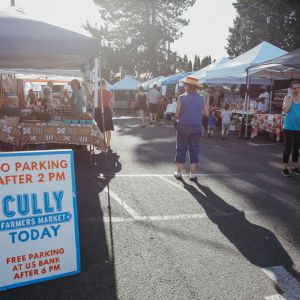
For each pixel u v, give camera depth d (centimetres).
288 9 3969
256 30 4262
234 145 1038
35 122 695
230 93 1972
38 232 274
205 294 270
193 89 582
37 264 276
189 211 453
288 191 556
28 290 269
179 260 322
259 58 1232
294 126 639
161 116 2094
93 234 375
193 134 591
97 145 704
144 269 305
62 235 283
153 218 425
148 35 4716
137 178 617
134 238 367
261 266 315
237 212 454
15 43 501
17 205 264
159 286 279
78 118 737
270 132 1141
